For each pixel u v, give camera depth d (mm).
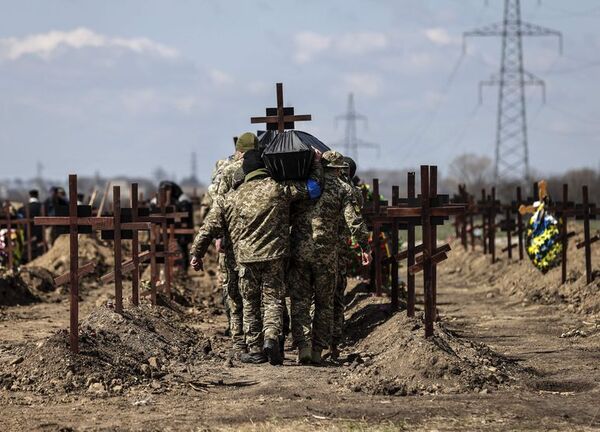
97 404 20422
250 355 25547
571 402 20234
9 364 22938
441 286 55531
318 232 24781
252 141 26438
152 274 34062
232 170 25828
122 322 26891
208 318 35469
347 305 34156
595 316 34875
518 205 54750
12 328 34344
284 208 24766
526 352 27781
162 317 30375
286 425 18297
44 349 22922
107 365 23062
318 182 24797
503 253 63469
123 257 59750
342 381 22609
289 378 23234
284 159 24609
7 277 43688
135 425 18406
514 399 20531
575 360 26016
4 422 18750
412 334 24891
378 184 33656
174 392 21641
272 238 24688
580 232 52000
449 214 23641
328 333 25266
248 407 19922
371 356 25281
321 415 19141
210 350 27266
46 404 20453
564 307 38438
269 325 24828
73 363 22531
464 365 22328
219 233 25922
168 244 38031
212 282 48750
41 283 47969
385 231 34750
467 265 64625
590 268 40156
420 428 18078
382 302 31875
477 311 40000
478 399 20562
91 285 52031
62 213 23109
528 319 36188
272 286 24938
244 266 25016
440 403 20109
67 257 56688
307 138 27359
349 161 29609
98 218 24938
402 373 22266
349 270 36875
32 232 61688
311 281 25266
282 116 33062
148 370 23531
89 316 27547
